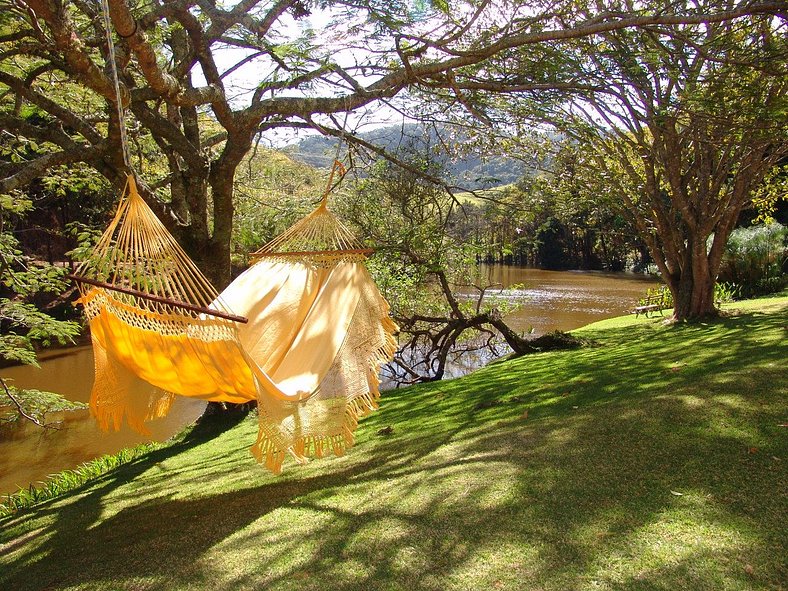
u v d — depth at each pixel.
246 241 10.09
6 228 13.51
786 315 10.87
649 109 7.36
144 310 3.83
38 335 9.48
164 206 7.83
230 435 7.93
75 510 5.06
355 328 4.86
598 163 12.18
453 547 3.09
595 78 6.77
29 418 9.39
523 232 12.03
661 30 6.18
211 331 3.80
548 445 4.34
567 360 9.20
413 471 4.36
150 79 5.71
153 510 4.58
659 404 4.85
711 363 6.45
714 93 7.36
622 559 2.79
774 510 3.04
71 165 10.59
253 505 4.21
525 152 9.22
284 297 5.14
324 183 12.71
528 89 6.74
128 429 11.47
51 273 9.34
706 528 2.95
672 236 13.08
